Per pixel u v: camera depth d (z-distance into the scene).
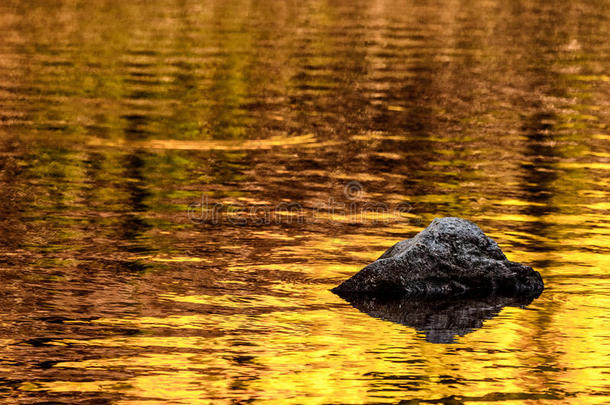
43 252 32.19
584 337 26.47
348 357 24.80
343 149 48.78
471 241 30.92
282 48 81.56
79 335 25.62
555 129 54.66
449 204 39.56
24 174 42.47
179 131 52.06
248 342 25.59
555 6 119.12
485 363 24.61
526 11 113.38
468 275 30.39
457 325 27.23
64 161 45.00
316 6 115.06
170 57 76.50
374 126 54.16
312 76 69.19
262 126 53.66
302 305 28.42
